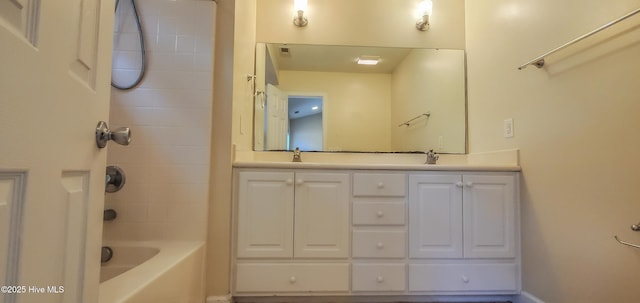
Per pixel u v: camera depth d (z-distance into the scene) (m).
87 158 0.62
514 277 1.75
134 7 1.70
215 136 1.71
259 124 2.33
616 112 1.25
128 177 1.66
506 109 1.91
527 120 1.73
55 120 0.52
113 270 1.54
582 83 1.39
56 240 0.53
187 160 1.68
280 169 1.71
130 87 1.68
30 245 0.47
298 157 2.24
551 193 1.56
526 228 1.72
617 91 1.24
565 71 1.48
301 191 1.71
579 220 1.40
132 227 1.65
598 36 1.32
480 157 2.18
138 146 1.67
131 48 1.69
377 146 2.39
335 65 2.42
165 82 1.69
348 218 1.73
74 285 0.59
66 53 0.55
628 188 1.20
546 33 1.60
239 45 1.87
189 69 1.70
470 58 2.36
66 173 0.56
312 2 2.45
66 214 0.56
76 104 0.58
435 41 2.46
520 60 1.79
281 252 1.69
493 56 2.06
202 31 1.71
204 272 1.64
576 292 1.41
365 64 2.43
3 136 0.42
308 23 2.43
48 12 0.50
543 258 1.60
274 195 1.70
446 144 2.38
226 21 1.75
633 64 1.19
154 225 1.66
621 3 1.23
